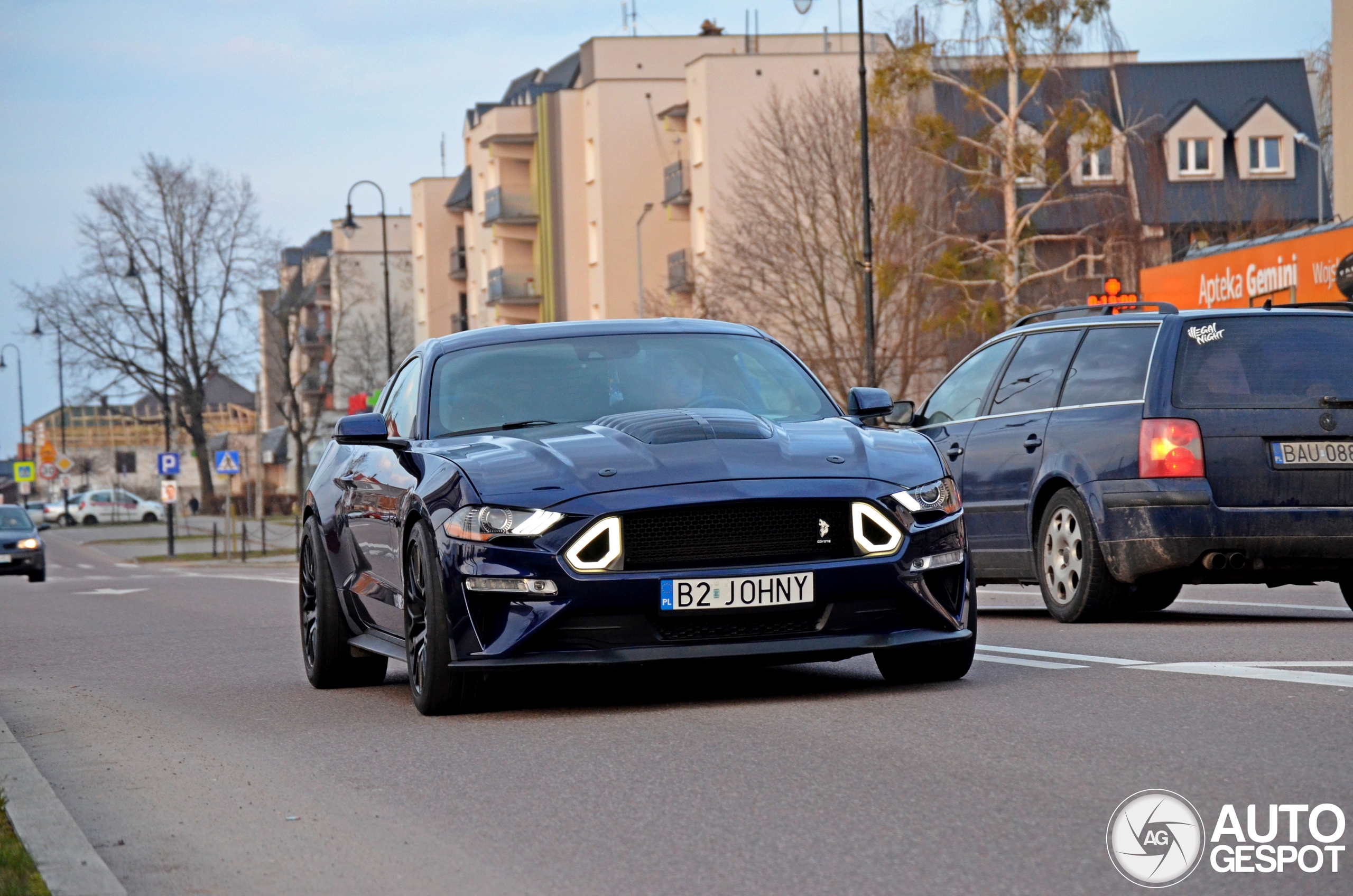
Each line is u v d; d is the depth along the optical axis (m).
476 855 5.40
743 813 5.69
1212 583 11.80
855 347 53.03
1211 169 74.19
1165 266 35.28
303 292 101.44
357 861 5.45
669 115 73.25
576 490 7.86
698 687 8.99
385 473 9.38
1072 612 12.09
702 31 83.75
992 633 11.45
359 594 9.91
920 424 14.34
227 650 14.55
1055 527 12.31
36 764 8.12
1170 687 7.89
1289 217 73.06
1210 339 11.64
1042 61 51.81
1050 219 59.78
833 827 5.39
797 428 8.66
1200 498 11.30
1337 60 33.78
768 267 55.00
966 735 6.89
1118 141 54.81
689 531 7.78
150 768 7.76
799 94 62.03
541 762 6.91
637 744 7.16
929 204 53.59
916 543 7.98
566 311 84.31
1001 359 13.59
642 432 8.33
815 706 7.98
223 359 93.75
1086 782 5.81
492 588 7.84
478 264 99.88
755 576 7.73
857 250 53.59
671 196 75.06
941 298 52.34
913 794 5.79
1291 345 11.64
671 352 9.68
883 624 7.96
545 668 7.75
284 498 102.50
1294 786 5.57
